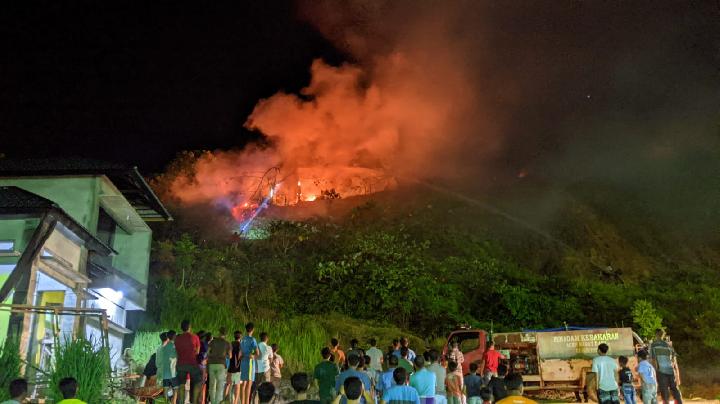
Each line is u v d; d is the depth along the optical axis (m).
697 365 21.39
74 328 13.45
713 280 29.36
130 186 16.91
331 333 20.84
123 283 17.20
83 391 9.02
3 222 12.71
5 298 11.56
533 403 6.30
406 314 23.06
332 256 26.00
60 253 13.59
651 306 22.98
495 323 23.25
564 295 25.00
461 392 11.52
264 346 13.09
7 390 8.55
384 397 7.67
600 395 11.00
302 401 6.03
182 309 19.94
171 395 11.62
